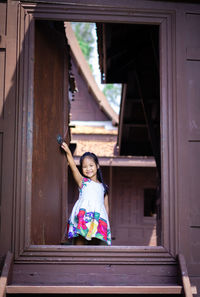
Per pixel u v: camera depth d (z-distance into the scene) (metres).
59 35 4.36
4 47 3.48
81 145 11.77
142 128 9.27
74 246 3.33
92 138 12.08
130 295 3.36
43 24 3.91
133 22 3.64
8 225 3.30
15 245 3.28
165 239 3.41
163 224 3.43
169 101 3.57
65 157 4.43
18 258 3.26
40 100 3.74
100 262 3.32
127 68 7.46
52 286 3.07
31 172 3.39
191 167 3.51
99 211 3.89
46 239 3.78
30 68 3.48
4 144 3.39
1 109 3.43
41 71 3.81
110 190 11.66
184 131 3.54
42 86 3.81
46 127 3.84
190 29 3.68
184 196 3.46
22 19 3.53
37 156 3.60
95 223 3.80
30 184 3.37
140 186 11.91
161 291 3.12
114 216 11.73
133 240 11.63
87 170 4.11
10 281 3.18
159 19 3.65
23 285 3.12
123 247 3.36
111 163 10.27
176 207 3.44
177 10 3.67
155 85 7.47
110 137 12.11
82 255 3.31
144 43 6.72
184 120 3.55
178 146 3.51
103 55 6.58
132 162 10.26
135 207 11.82
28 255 3.28
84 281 3.29
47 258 3.29
